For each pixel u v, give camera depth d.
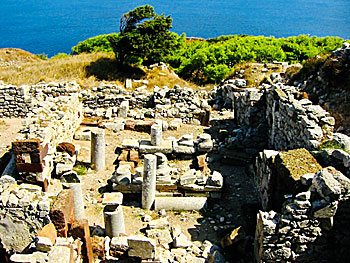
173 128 17.45
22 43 100.38
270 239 8.40
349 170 9.01
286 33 100.00
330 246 8.61
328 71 16.19
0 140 17.00
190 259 9.35
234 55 31.47
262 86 17.41
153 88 22.52
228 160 14.16
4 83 22.73
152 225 10.73
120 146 15.59
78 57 29.97
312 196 8.25
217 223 11.20
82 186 12.83
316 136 10.46
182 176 12.30
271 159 10.71
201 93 21.81
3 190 9.60
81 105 18.66
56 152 13.48
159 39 28.16
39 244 7.67
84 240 8.37
